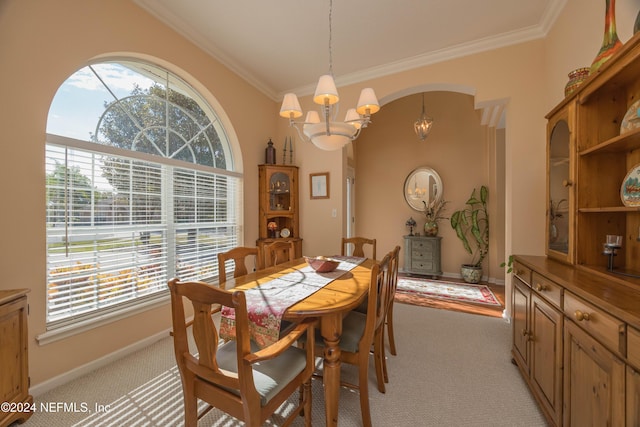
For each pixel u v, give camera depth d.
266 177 3.62
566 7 2.21
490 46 2.79
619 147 1.38
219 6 2.35
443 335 2.53
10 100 1.58
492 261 4.47
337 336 1.35
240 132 3.38
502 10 2.38
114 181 2.16
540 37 2.62
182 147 2.77
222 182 3.20
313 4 2.31
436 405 1.61
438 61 3.02
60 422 1.47
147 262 2.39
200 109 3.01
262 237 3.64
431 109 5.06
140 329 2.28
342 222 3.63
